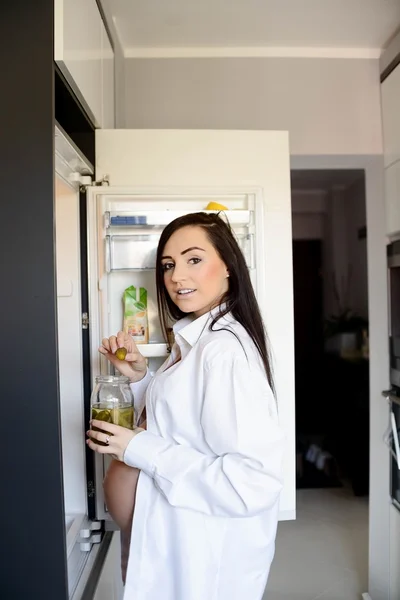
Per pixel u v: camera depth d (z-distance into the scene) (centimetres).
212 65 188
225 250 99
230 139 136
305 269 404
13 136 90
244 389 83
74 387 131
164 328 116
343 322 355
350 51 192
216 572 87
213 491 81
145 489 89
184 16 164
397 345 184
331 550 239
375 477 197
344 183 382
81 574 117
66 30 94
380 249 197
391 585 187
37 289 89
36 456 88
